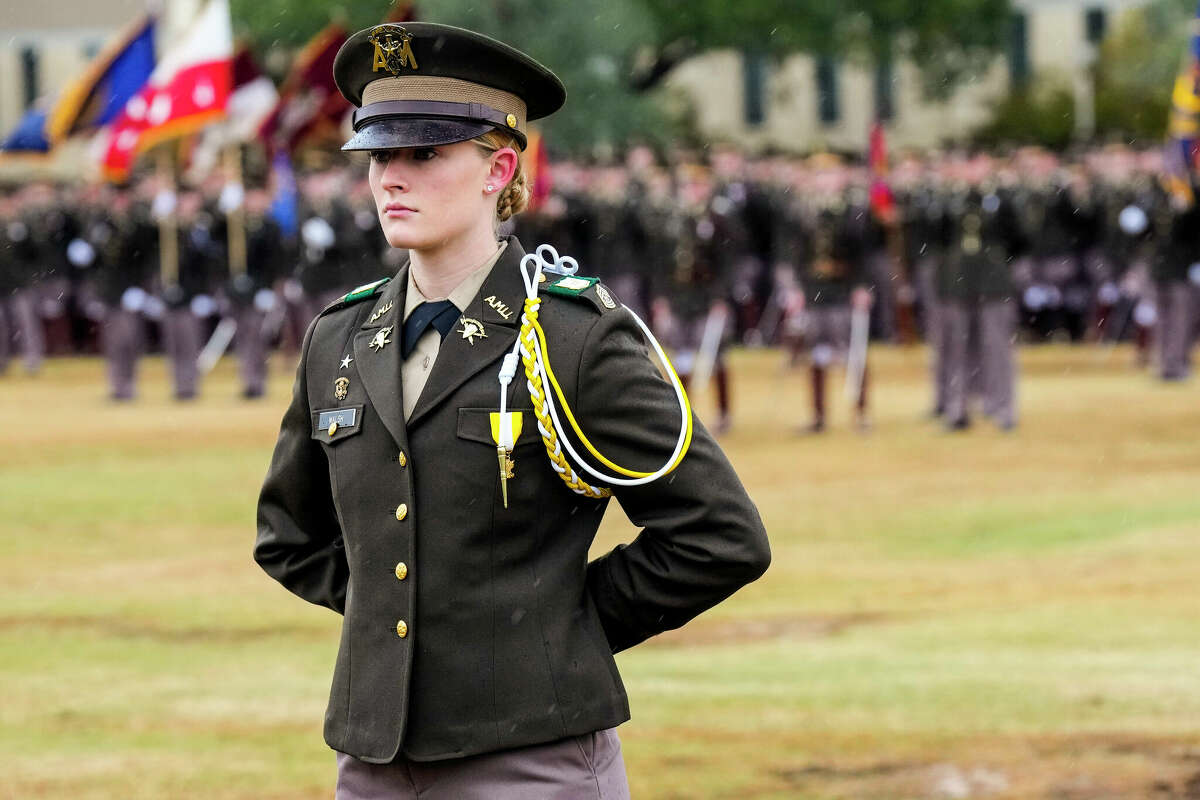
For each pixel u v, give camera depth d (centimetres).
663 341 3956
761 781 1563
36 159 6119
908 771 1584
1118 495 2964
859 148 14062
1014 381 3850
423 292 855
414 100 834
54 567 2555
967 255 3825
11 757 1667
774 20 9081
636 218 4938
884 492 3045
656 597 841
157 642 2109
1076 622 2108
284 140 5919
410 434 829
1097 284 5966
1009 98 12275
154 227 4919
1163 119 11706
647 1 8981
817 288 3844
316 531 906
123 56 5412
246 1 8731
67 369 6175
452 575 819
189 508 3028
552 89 857
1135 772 1568
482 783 816
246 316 4944
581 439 828
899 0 9362
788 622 2153
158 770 1627
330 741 845
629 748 1661
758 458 3497
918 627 2109
